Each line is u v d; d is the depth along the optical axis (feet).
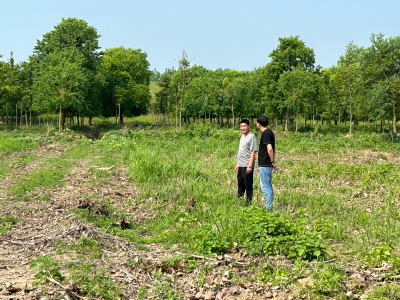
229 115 167.73
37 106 124.26
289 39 146.61
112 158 53.67
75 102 119.96
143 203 27.99
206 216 24.43
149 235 21.17
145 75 206.49
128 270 15.43
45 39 148.36
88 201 25.58
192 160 49.01
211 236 18.44
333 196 31.60
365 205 29.37
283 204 28.99
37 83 120.88
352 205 28.45
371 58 112.47
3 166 42.65
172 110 185.26
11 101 147.23
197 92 165.07
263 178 25.61
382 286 13.69
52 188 31.24
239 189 29.14
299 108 129.90
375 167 48.32
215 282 14.46
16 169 41.11
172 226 22.81
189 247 18.40
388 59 109.40
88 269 14.29
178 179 37.22
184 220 22.91
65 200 26.45
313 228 21.75
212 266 15.94
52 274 13.23
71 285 13.15
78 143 76.43
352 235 21.18
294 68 140.67
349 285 14.25
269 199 25.49
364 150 78.43
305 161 55.67
